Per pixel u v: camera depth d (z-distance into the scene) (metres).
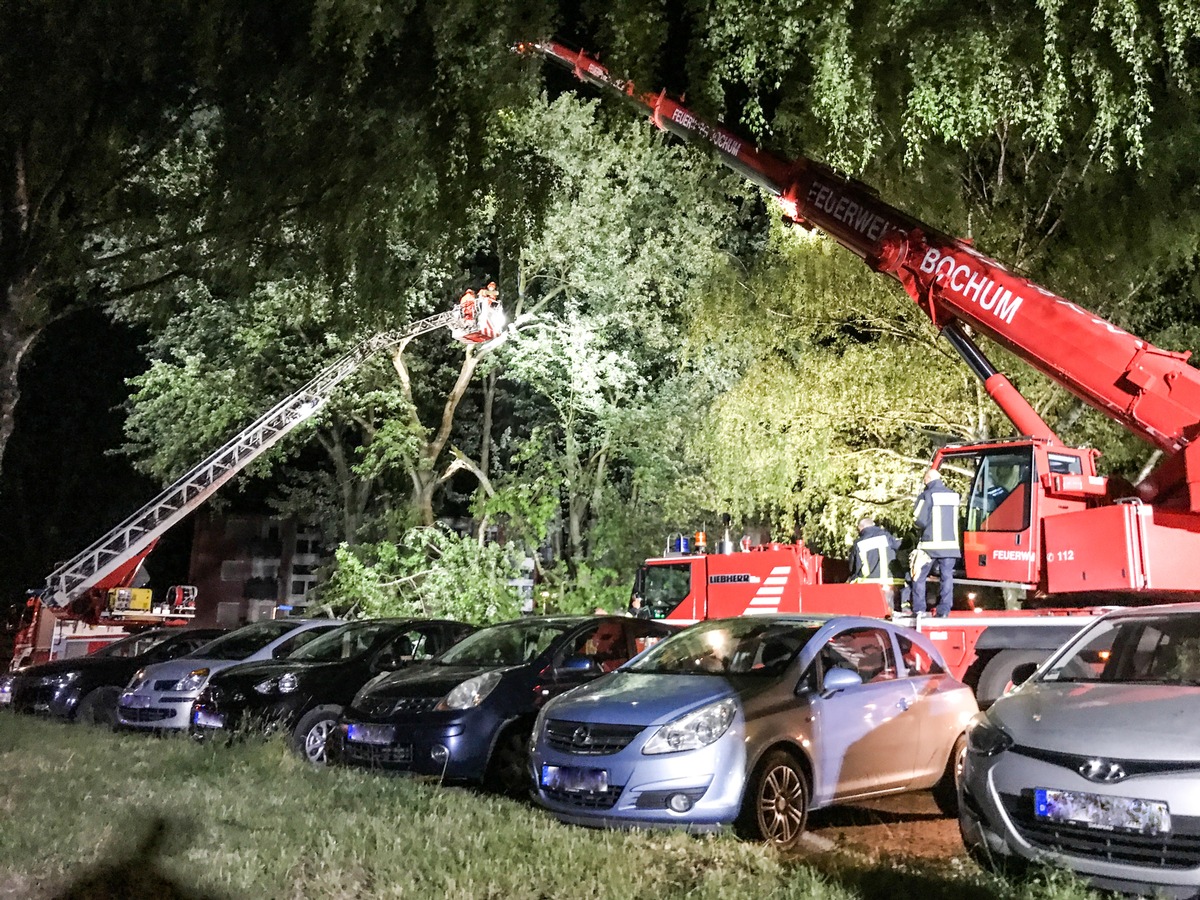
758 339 16.98
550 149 19.61
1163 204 13.58
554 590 20.28
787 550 12.80
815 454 16.58
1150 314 15.18
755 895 5.11
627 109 11.93
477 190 10.77
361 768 8.74
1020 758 5.29
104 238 11.87
